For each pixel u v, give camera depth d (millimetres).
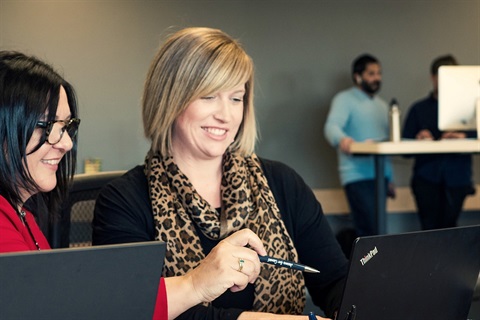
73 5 7926
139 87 8125
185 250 2014
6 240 1419
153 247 1112
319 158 8703
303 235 2213
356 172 6863
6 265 1011
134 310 1126
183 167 2137
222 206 2105
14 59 1557
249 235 1729
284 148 8641
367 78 7004
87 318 1087
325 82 8688
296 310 2104
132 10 8086
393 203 8797
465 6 8930
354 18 8719
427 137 6637
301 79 8633
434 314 1598
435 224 6836
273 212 2125
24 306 1034
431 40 8883
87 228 2318
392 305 1500
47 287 1045
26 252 1027
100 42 8023
